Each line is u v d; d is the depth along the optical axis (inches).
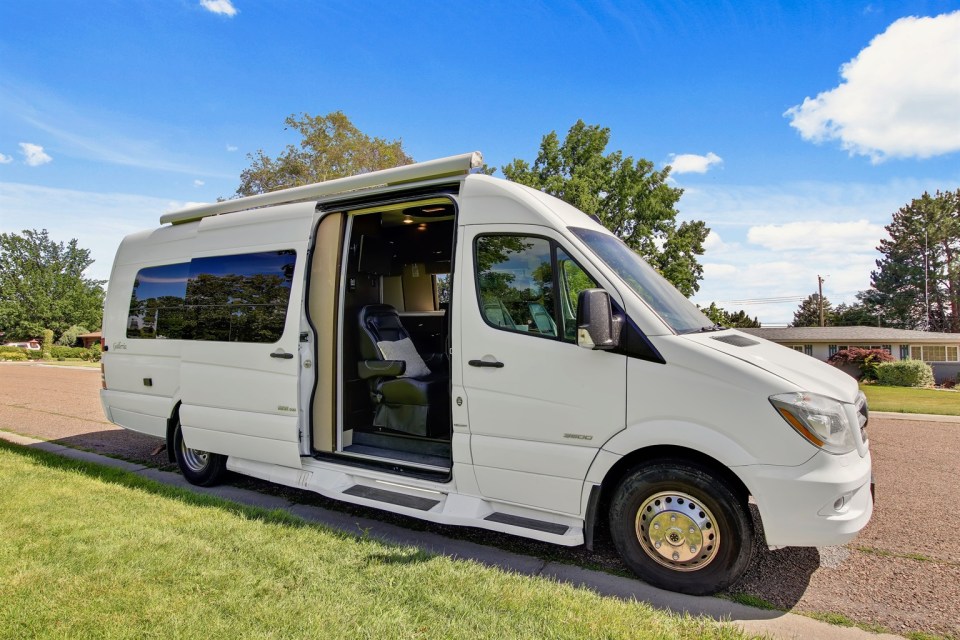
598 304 130.4
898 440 306.7
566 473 141.2
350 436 199.2
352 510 194.5
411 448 190.1
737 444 124.8
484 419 152.9
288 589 122.5
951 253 2320.4
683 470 130.8
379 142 1342.3
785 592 134.1
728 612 123.9
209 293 217.8
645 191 1081.4
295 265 194.1
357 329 203.6
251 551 142.0
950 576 142.4
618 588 135.4
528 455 145.9
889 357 1139.3
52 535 152.1
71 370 898.7
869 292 2476.6
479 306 155.4
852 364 1164.5
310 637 104.0
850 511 122.0
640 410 133.3
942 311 2326.5
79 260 2554.1
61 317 2363.4
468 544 163.6
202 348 214.5
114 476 219.5
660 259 1072.2
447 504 158.4
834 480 119.1
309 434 191.5
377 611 113.0
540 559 152.7
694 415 128.4
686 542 130.8
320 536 152.6
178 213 241.3
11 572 130.1
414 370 210.5
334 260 190.5
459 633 105.7
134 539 149.4
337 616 111.0
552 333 145.3
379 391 198.4
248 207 217.3
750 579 140.9
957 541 165.2
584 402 139.3
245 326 204.1
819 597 131.6
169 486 206.4
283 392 192.2
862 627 118.1
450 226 234.7
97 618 110.5
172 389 230.7
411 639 103.7
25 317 2297.0
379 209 185.9
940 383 1130.0
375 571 131.3
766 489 121.8
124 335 252.5
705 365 128.3
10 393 553.6
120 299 259.0
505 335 150.2
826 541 119.5
